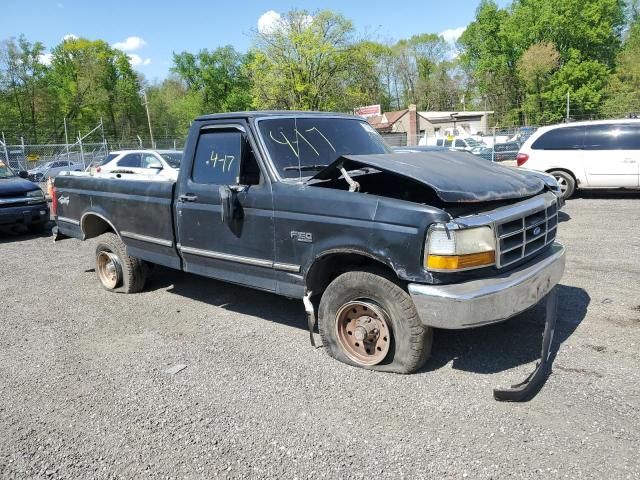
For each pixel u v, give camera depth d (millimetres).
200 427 3297
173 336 4875
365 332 3885
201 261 4965
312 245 3990
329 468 2832
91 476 2875
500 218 3561
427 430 3133
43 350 4672
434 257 3393
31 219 10883
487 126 59000
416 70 78562
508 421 3178
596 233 8492
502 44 62750
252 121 4496
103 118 69125
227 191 4340
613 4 54219
